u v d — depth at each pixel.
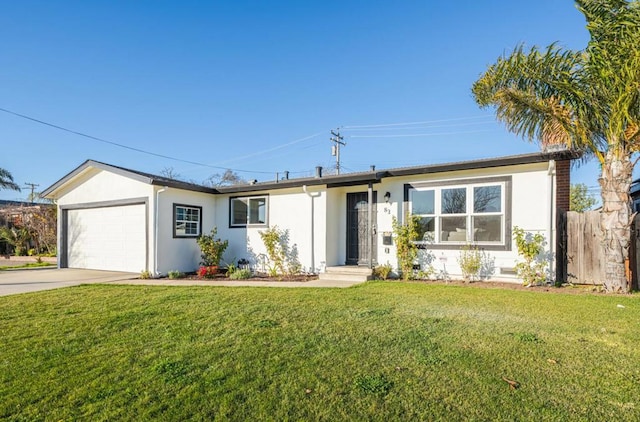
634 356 3.53
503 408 2.57
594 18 6.74
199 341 4.06
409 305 5.95
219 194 12.67
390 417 2.46
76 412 2.54
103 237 12.20
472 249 9.03
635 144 6.89
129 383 2.98
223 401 2.68
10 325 4.78
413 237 9.43
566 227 8.21
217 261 11.42
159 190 10.88
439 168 9.23
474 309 5.61
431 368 3.25
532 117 7.74
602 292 7.18
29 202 27.05
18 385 2.97
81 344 3.99
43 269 12.84
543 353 3.62
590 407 2.58
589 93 7.00
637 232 7.65
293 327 4.60
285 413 2.51
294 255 11.20
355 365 3.33
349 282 9.17
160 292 7.43
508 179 8.70
